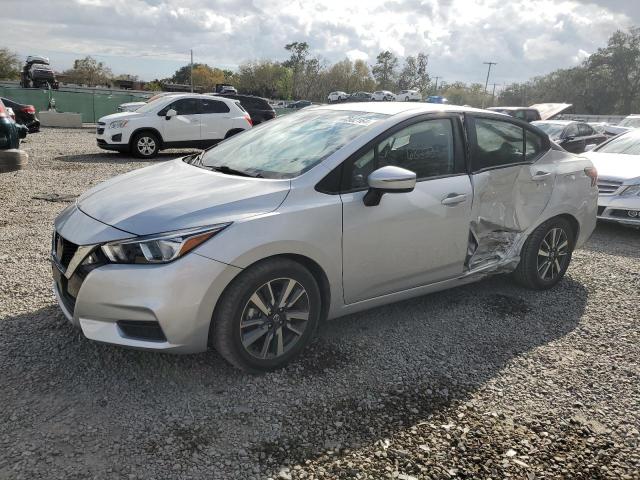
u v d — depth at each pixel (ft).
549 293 15.56
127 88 280.72
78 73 305.12
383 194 11.35
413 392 10.18
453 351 11.87
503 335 12.76
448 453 8.54
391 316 13.52
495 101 315.37
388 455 8.42
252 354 10.19
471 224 13.08
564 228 15.55
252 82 332.19
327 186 10.83
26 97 97.55
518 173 14.01
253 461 8.14
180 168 12.53
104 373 10.25
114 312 9.29
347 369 10.89
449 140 12.89
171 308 9.14
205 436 8.64
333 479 7.84
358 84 332.19
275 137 13.10
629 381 10.99
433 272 12.69
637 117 69.51
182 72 360.69
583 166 15.99
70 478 7.59
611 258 19.67
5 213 22.49
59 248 10.47
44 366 10.37
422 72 350.02
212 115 48.16
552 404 10.05
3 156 33.22
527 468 8.30
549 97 281.74
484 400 10.06
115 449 8.23
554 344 12.43
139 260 9.21
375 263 11.49
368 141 11.49
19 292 13.80
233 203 9.98
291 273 10.27
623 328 13.46
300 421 9.14
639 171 23.58
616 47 252.62
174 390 9.84
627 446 8.97
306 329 10.79
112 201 10.58
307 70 328.70
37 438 8.36
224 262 9.38
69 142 57.31
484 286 15.83
